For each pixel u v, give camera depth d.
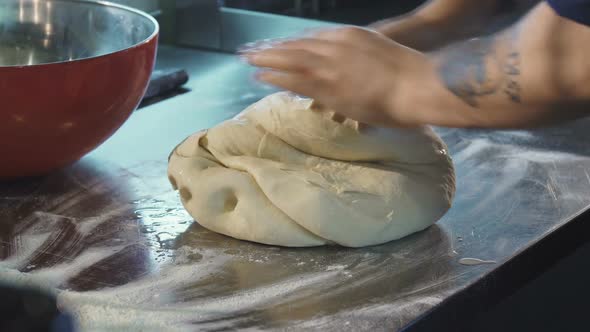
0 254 0.88
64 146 0.99
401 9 1.48
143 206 0.99
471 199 1.01
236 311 0.77
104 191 1.03
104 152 1.14
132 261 0.87
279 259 0.87
